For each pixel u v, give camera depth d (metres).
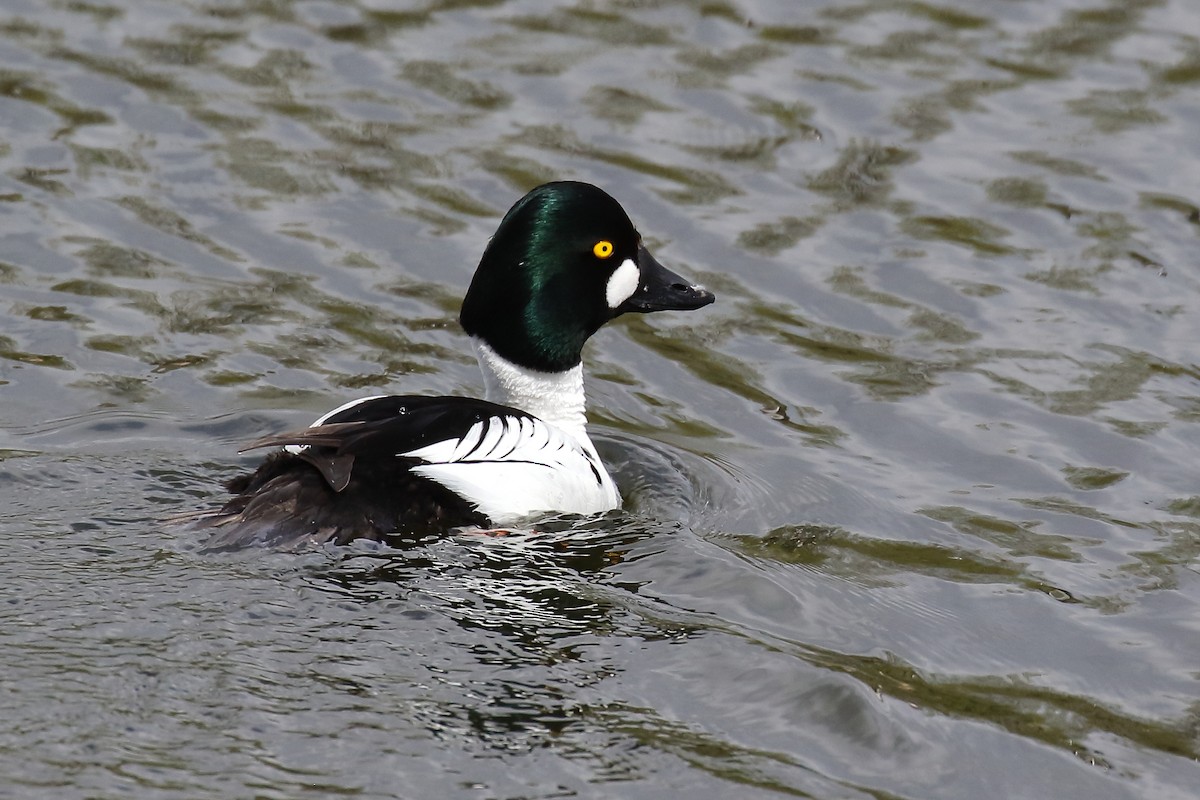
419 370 14.02
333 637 9.41
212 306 14.61
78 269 14.91
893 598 11.02
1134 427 13.46
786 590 10.80
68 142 16.77
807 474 12.83
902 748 9.16
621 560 10.95
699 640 9.88
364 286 15.09
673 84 18.41
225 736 8.47
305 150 16.95
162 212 15.84
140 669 8.91
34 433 12.32
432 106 17.81
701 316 15.07
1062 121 17.89
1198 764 9.44
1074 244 15.95
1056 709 9.86
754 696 9.39
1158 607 11.10
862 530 12.00
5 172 16.17
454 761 8.50
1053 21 19.92
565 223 12.12
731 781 8.64
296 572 9.91
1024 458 13.08
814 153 17.30
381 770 8.35
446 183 16.55
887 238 16.05
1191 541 11.95
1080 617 10.95
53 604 9.39
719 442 13.36
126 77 17.98
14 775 8.00
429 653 9.39
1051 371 14.22
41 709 8.50
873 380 14.17
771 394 14.05
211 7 19.66
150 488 11.20
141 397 13.16
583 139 17.34
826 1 20.31
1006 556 11.72
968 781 9.01
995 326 14.84
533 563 10.58
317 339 14.31
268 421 12.80
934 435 13.41
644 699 9.24
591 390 14.20
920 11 20.16
